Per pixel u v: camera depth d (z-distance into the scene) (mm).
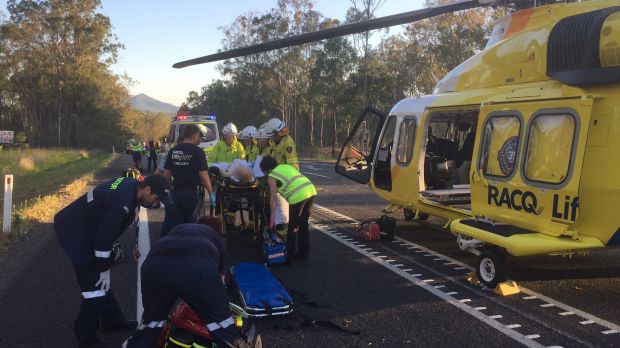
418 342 4113
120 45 63250
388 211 8875
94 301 3783
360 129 9445
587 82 4836
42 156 33125
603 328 4387
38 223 9102
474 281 5668
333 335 4270
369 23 6004
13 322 4535
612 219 4793
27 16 58219
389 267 6426
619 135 4695
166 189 3807
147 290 3246
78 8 60031
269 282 4910
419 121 7699
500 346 4020
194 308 3230
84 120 64250
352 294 5371
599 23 4781
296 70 50906
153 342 3256
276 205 6570
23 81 59781
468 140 8406
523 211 5539
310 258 6895
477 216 6234
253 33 52188
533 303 5055
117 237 3734
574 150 4914
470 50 41031
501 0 6465
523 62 5996
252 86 56562
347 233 8562
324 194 13852
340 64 46719
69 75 59781
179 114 19750
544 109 5309
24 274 5977
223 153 8680
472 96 6688
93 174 21234
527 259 6770
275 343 4098
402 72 45688
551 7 5949
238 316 3770
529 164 5453
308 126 59375
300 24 49906
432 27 43906
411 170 7809
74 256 3727
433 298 5230
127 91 71188
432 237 8219
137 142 22609
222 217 7617
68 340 4168
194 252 3270
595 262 6613
